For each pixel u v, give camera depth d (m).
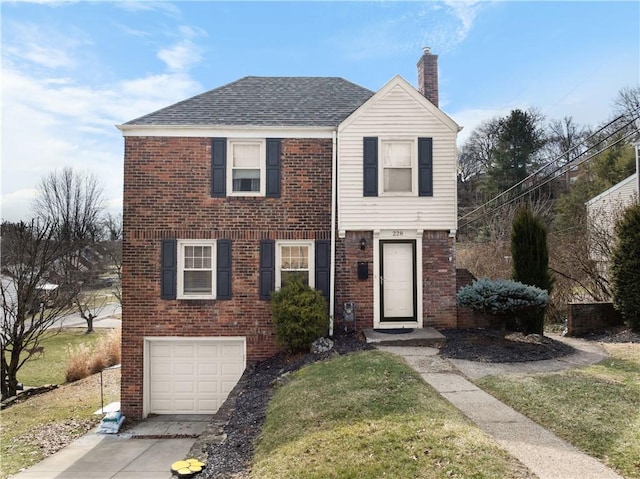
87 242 28.67
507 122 38.69
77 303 22.91
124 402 11.86
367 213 12.08
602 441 4.96
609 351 9.73
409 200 12.12
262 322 12.09
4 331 15.71
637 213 11.47
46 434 10.83
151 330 12.00
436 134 12.19
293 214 12.24
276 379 9.46
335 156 12.23
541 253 11.87
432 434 5.12
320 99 13.79
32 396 14.92
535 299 10.19
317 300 11.44
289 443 5.67
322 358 9.91
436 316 12.20
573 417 5.69
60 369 18.58
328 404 6.64
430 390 6.99
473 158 44.19
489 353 9.44
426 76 13.55
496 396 6.78
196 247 12.26
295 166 12.30
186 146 12.13
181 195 12.11
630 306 11.29
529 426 5.54
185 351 12.20
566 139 39.41
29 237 16.94
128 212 12.03
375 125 12.12
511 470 4.25
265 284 12.13
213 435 6.79
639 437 5.00
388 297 12.27
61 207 36.03
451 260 12.24
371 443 5.09
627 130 29.38
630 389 6.71
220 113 12.75
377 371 7.97
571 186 34.28
